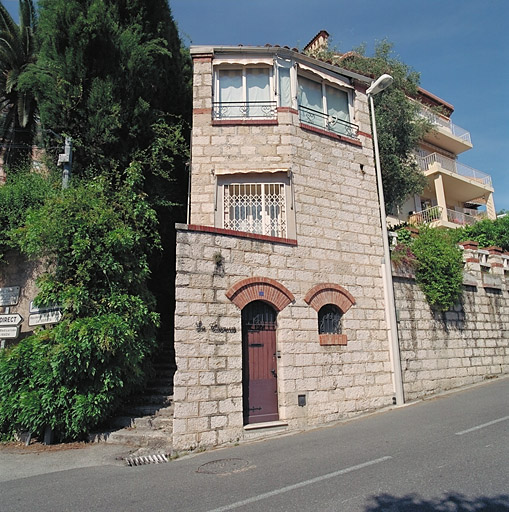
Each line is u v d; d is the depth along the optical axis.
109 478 6.14
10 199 10.34
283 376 9.13
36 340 8.52
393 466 5.71
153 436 7.98
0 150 16.03
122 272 9.05
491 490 4.72
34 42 15.46
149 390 10.05
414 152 23.62
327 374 9.79
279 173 10.88
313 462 6.23
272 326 9.47
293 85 11.80
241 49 11.73
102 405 8.29
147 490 5.49
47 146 11.95
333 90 12.84
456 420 8.24
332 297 10.41
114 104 11.27
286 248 10.02
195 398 7.96
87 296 8.63
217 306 8.63
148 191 12.49
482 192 28.42
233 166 11.01
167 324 13.32
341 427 8.78
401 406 10.41
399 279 11.95
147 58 12.16
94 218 9.04
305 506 4.57
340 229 11.18
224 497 5.02
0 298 10.29
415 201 26.25
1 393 8.30
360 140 12.45
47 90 11.23
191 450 7.65
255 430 8.41
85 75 11.33
